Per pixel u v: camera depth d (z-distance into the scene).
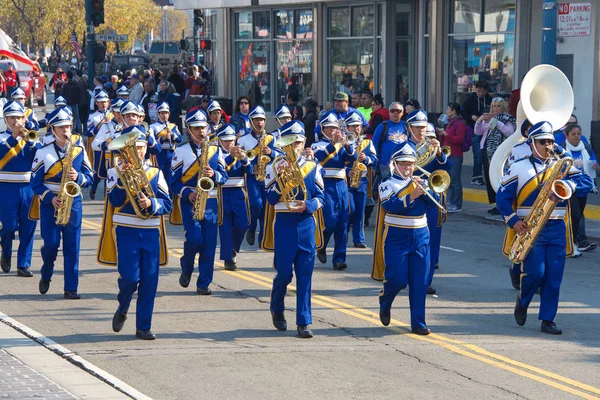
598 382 9.66
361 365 10.20
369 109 23.16
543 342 11.23
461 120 21.67
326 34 34.56
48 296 13.47
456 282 14.72
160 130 20.34
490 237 18.98
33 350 10.54
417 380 9.67
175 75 41.31
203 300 13.38
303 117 25.06
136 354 10.53
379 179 19.59
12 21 100.69
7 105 14.30
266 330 11.73
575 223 16.98
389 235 11.39
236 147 14.49
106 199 11.44
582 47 25.55
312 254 11.33
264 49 37.34
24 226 14.56
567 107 13.01
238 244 15.53
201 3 36.91
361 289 14.12
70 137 13.07
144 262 11.03
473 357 10.54
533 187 11.46
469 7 28.98
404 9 32.22
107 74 53.66
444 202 13.46
